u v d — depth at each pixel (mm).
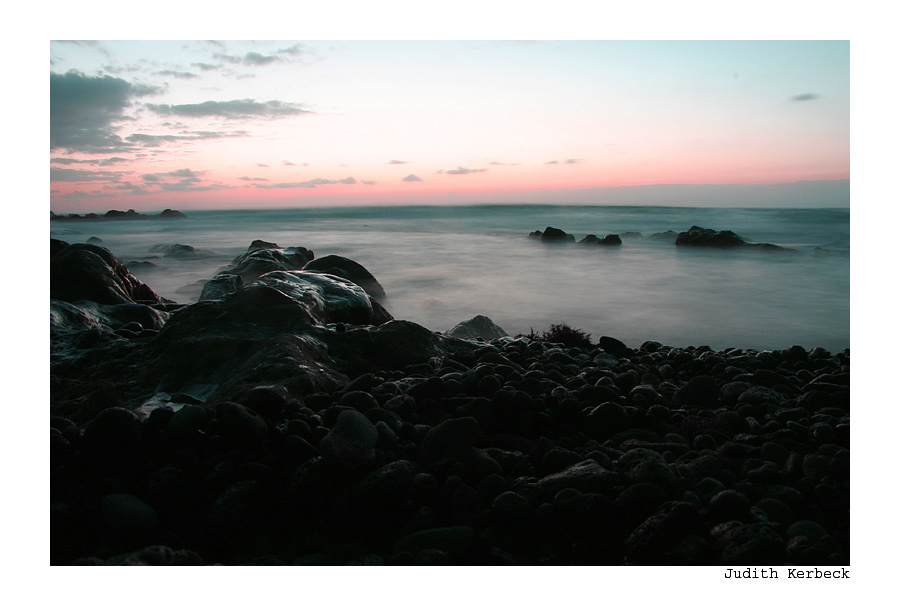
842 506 2660
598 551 2436
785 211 79062
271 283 5992
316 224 59812
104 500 2537
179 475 2707
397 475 2598
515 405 3521
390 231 47125
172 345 4309
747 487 2766
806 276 19031
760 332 11078
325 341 4652
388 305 13352
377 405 3342
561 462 2982
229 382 3830
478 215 91312
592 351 6348
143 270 19266
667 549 2383
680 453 3256
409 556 2354
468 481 2834
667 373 5340
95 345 5121
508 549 2453
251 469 2699
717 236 29922
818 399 4137
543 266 21953
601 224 59938
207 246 29625
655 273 19797
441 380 3748
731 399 4277
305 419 3045
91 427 2834
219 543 2525
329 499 2652
